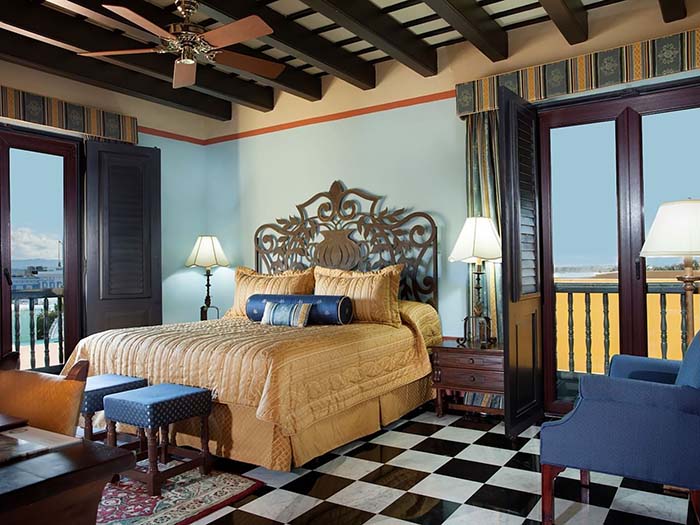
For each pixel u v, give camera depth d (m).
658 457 2.18
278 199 5.75
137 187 5.39
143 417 2.79
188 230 6.10
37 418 1.52
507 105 3.73
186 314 6.05
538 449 3.48
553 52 4.21
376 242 5.05
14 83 4.64
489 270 4.42
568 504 2.69
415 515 2.58
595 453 2.28
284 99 5.70
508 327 3.62
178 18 3.99
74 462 1.10
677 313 4.21
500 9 4.04
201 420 3.09
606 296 4.58
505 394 3.60
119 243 5.27
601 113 4.03
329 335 3.55
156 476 2.79
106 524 2.48
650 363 2.82
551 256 4.23
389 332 4.02
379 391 3.73
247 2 3.75
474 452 3.44
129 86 5.03
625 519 2.53
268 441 3.04
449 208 4.71
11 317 4.66
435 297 4.73
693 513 2.50
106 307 5.19
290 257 5.62
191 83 3.58
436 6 3.49
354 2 3.73
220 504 2.69
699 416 2.12
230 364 3.15
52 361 5.07
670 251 2.85
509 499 2.75
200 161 6.22
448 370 4.16
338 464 3.25
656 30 3.83
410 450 3.49
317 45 4.40
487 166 4.39
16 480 1.00
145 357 3.50
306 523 2.50
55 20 3.93
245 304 4.85
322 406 3.20
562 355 4.90
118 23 3.46
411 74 4.90
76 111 5.02
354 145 5.23
